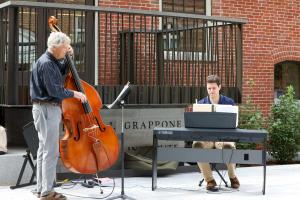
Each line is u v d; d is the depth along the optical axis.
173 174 8.52
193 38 9.88
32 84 6.16
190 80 9.67
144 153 8.78
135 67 9.45
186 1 10.88
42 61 6.02
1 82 7.81
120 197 6.43
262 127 10.52
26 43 8.12
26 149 7.53
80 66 8.60
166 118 9.10
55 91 5.95
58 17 9.16
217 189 7.10
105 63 8.59
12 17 7.30
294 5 12.16
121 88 8.29
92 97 6.53
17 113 8.80
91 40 8.47
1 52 7.80
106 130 6.55
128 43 9.42
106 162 6.50
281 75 12.30
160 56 9.23
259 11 11.66
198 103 7.42
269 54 11.79
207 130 6.68
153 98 8.56
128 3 10.09
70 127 6.24
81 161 6.27
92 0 9.76
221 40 10.37
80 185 7.44
